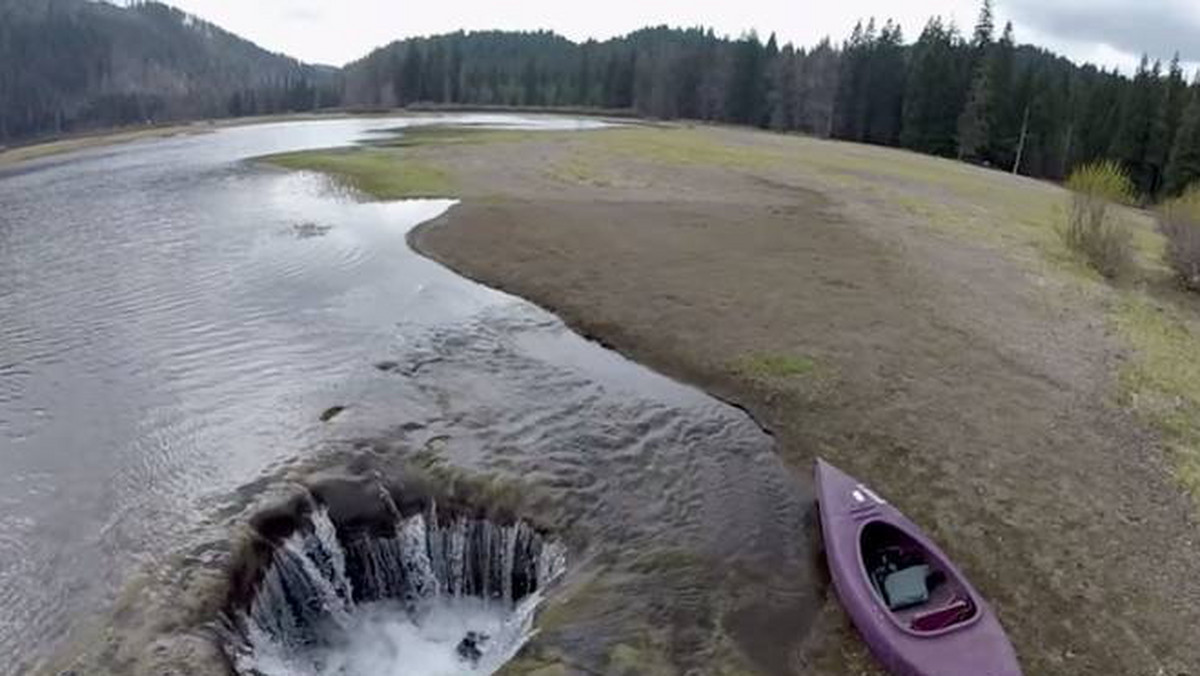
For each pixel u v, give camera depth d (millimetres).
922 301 28969
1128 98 83812
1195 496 17812
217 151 71562
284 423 19875
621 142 70625
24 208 45406
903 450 19328
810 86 115500
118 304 28609
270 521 16141
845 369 23219
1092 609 14531
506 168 53562
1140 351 25844
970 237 39875
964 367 23625
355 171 52469
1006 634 13859
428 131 84625
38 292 29984
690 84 129750
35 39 187250
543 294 28922
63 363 23672
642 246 34625
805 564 15664
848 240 37031
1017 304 29578
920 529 16375
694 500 17516
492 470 17969
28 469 18047
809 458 19188
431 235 35969
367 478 17453
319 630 15688
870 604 13703
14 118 159000
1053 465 18812
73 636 13156
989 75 86562
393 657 15133
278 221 40062
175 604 13852
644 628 13914
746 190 49344
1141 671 13250
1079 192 41031
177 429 19672
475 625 16078
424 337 25484
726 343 24875
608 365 23875
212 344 24953
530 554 16531
